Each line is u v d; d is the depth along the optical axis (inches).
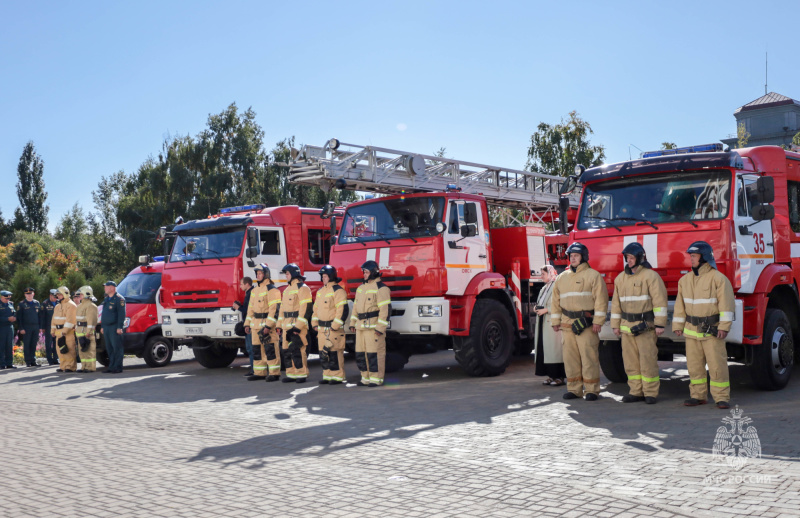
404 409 370.0
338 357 487.8
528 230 555.2
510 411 353.4
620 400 371.6
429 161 557.3
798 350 434.0
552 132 1439.5
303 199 1904.5
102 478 248.5
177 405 414.9
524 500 206.2
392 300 487.8
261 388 481.7
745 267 359.3
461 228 474.9
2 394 490.3
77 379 580.7
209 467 260.4
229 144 1979.6
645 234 374.0
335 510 203.8
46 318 735.7
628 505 197.9
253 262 564.1
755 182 382.0
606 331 374.6
